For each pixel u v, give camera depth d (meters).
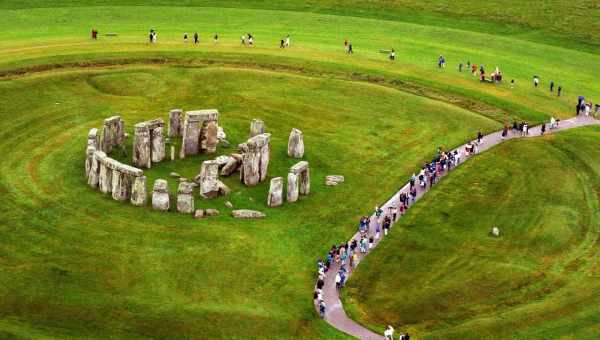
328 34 163.38
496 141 118.94
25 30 154.00
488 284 83.00
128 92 128.62
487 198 101.81
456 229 94.38
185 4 178.75
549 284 83.44
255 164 99.81
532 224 95.44
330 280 83.81
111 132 105.94
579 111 130.25
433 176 105.75
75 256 82.31
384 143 117.12
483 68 140.88
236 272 82.56
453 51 157.62
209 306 76.38
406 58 150.62
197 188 98.12
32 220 88.38
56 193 94.50
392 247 90.25
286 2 183.88
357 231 93.50
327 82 136.62
